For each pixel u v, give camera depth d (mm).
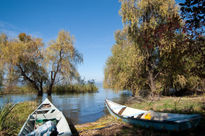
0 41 19641
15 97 19281
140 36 11844
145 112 6656
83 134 5770
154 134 4805
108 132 5578
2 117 6102
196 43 4582
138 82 14695
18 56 19516
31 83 21797
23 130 5000
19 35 22062
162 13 11797
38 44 21391
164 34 5270
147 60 13336
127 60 14086
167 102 10070
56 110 8164
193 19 4016
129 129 5660
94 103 14969
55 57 21453
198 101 9227
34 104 12867
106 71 21203
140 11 12789
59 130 5445
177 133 4621
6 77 19594
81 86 26906
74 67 22469
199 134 4441
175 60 6023
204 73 5293
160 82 13773
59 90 25438
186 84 14727
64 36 21781
